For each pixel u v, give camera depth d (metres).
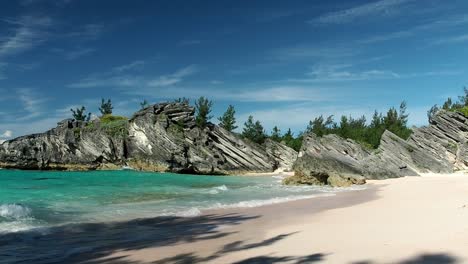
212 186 39.97
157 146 74.69
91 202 22.78
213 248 11.28
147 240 12.55
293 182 43.84
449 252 9.63
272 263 9.38
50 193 28.06
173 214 18.39
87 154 72.94
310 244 11.30
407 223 14.30
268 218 17.44
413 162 62.41
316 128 123.50
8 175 53.34
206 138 81.38
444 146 69.12
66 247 11.44
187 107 82.12
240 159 84.31
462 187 32.41
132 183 40.81
